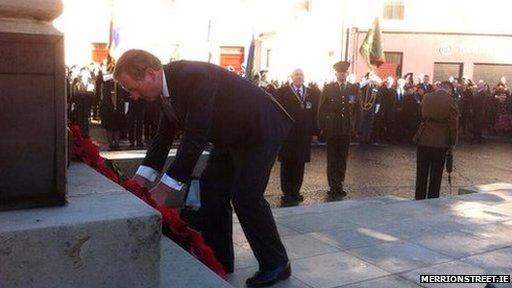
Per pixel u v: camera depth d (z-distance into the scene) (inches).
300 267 153.1
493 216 218.8
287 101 302.5
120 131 504.7
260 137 128.6
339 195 330.3
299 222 203.0
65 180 78.9
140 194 113.5
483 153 574.6
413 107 642.2
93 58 909.8
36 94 76.6
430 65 933.2
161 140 131.0
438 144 285.9
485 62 940.6
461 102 695.7
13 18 75.2
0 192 75.5
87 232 71.5
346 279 144.8
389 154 533.0
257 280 137.3
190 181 149.9
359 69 899.4
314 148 555.5
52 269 70.3
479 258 165.5
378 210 225.5
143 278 75.6
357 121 332.2
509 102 757.3
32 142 76.9
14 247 68.0
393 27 917.8
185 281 96.2
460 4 929.5
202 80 117.7
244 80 128.9
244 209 132.6
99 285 73.1
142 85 113.1
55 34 76.9
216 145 129.9
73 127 122.0
